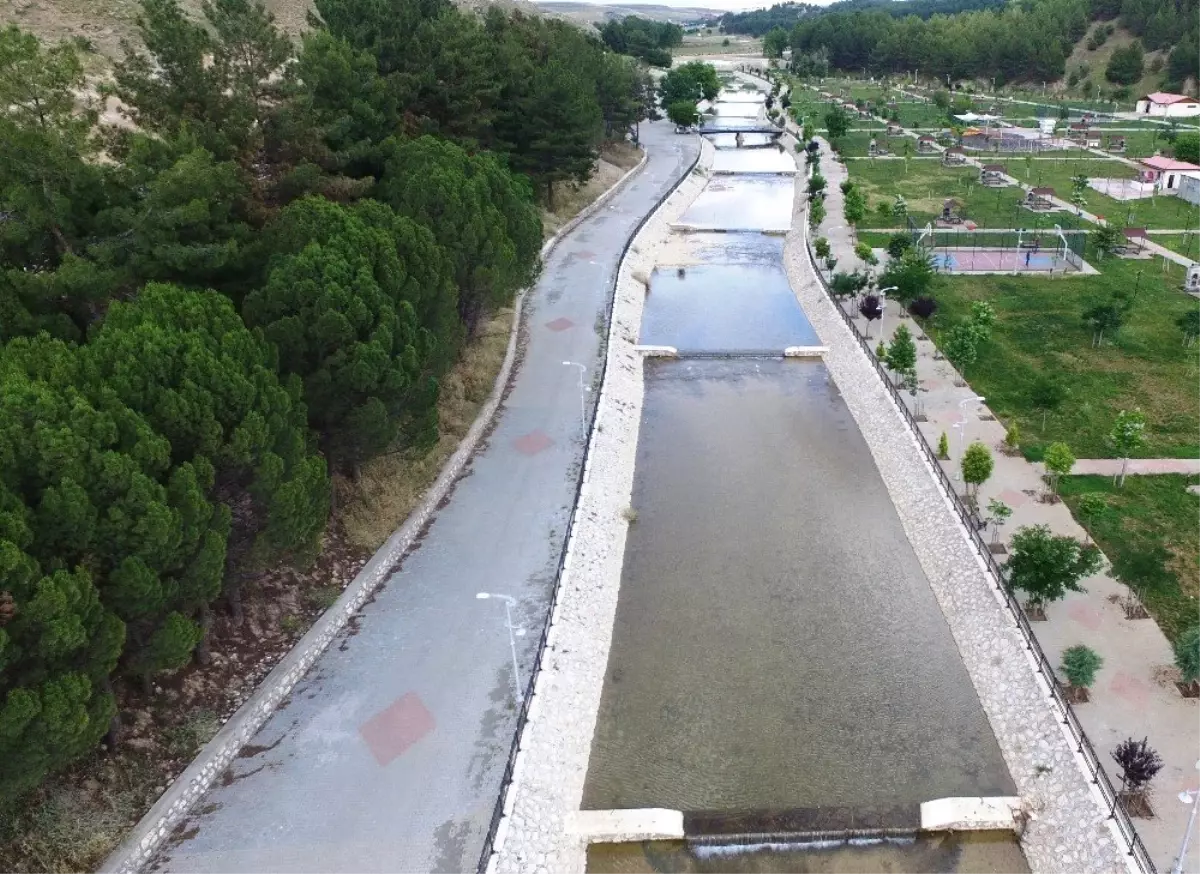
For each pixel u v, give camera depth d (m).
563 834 24.20
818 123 142.50
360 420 31.58
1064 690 27.00
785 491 41.56
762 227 89.69
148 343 24.23
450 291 38.41
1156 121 135.25
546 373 50.78
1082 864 22.52
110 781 23.33
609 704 29.03
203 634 26.17
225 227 36.03
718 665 30.67
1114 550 33.50
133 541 21.66
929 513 37.66
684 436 47.22
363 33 61.75
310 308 31.03
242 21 41.44
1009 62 170.50
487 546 35.06
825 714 28.47
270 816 23.42
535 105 74.06
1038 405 43.09
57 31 71.50
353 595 31.50
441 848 22.58
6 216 31.47
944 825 24.38
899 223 82.50
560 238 78.25
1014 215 83.75
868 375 50.84
